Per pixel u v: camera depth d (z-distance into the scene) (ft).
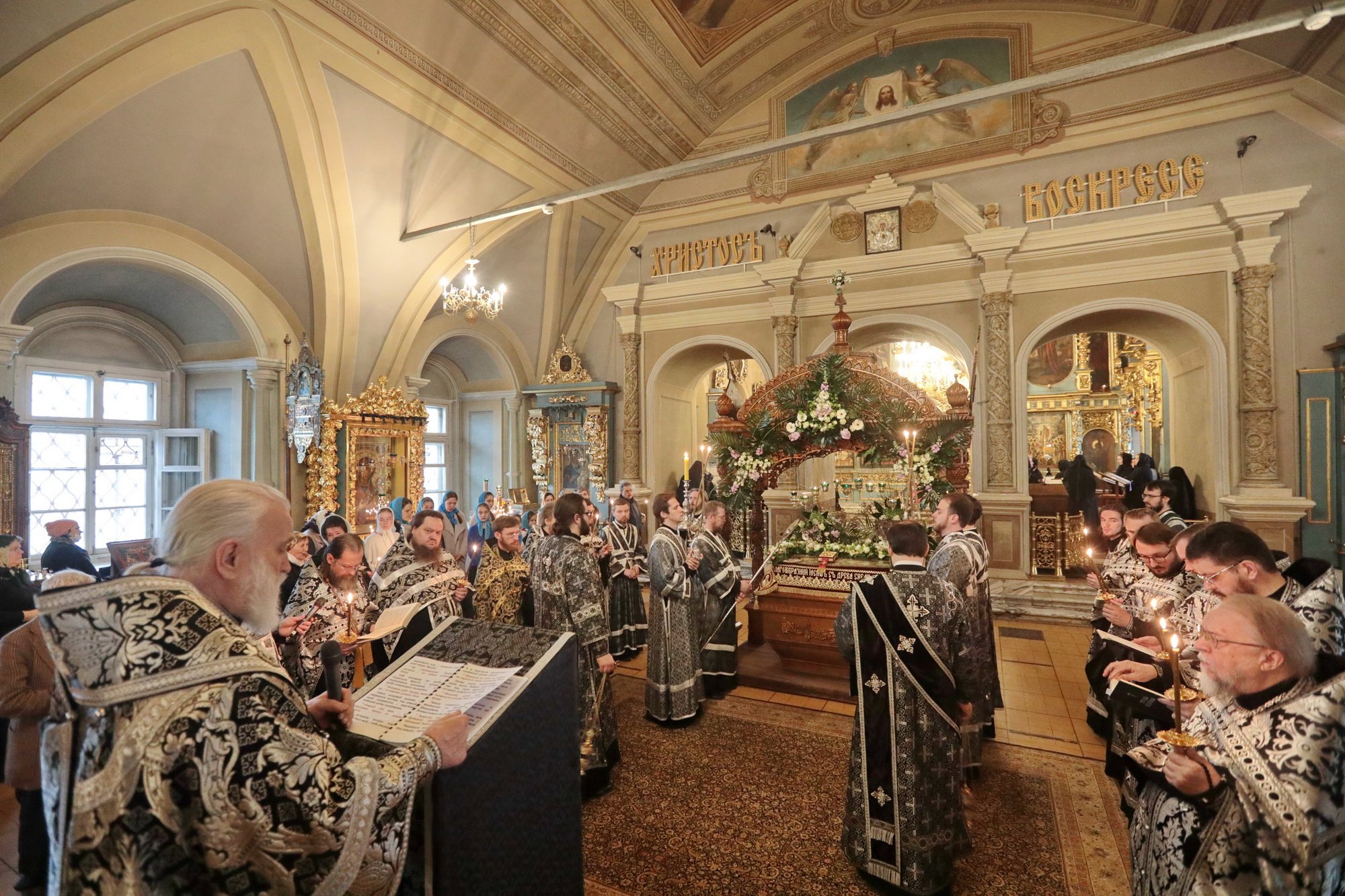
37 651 7.62
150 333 24.50
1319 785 3.99
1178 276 23.16
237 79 18.42
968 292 26.07
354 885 3.51
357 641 8.40
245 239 22.71
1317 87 21.81
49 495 21.81
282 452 25.07
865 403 17.15
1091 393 46.16
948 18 27.25
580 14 22.20
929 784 7.84
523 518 28.81
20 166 15.94
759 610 16.40
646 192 33.40
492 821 4.57
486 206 27.22
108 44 15.67
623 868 8.82
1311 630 5.79
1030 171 25.81
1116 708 10.16
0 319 17.30
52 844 3.46
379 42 19.56
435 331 31.14
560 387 34.68
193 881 3.20
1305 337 21.86
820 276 28.68
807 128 30.01
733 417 18.94
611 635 19.10
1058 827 9.81
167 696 3.27
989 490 25.21
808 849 9.18
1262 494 21.62
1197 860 4.47
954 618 8.03
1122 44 24.58
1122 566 10.79
